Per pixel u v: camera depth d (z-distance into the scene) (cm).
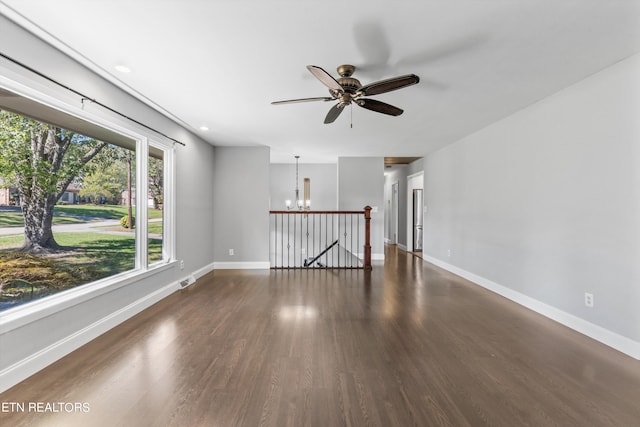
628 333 239
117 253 322
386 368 219
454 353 242
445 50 230
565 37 212
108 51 231
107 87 282
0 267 205
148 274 346
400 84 222
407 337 271
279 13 187
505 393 190
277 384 198
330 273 535
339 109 278
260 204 570
